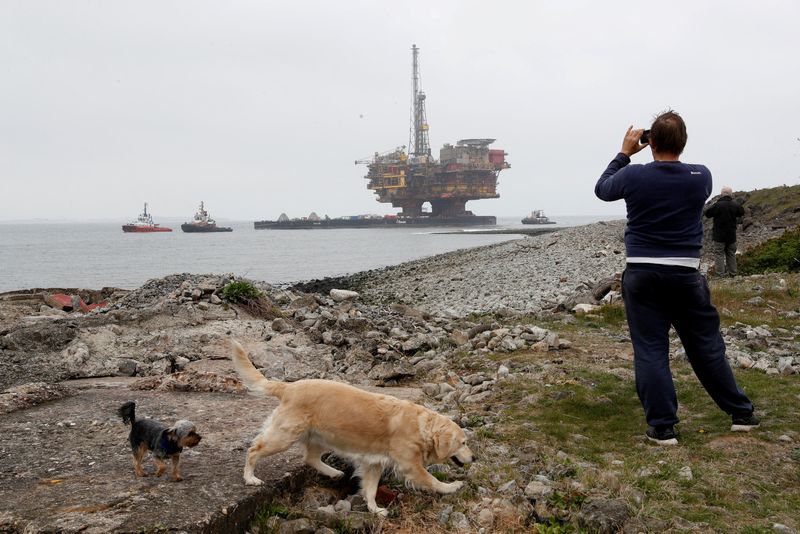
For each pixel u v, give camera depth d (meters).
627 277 5.60
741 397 5.74
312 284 36.53
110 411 6.49
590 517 4.31
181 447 4.55
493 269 32.12
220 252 87.62
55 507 4.16
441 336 12.56
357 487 5.25
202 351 11.17
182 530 3.85
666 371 5.58
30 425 6.01
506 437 6.02
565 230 55.16
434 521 4.60
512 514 4.58
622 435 5.99
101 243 126.12
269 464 5.04
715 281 16.22
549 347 9.68
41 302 18.58
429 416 4.87
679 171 5.27
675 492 4.66
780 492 4.65
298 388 4.85
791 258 17.41
